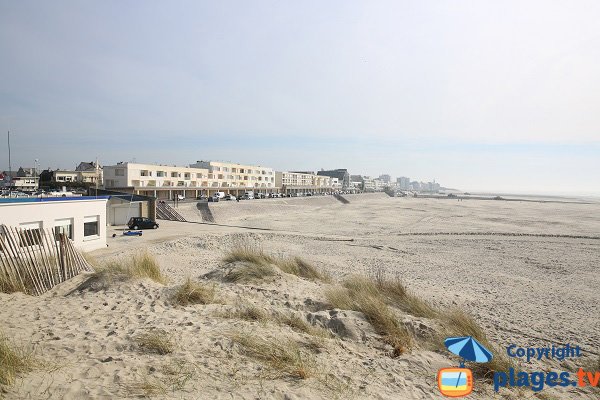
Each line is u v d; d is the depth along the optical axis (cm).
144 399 392
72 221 2020
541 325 1121
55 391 393
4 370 411
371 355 648
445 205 11250
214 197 6906
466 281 1881
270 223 5212
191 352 543
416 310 977
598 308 1410
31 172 9256
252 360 536
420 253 2859
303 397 442
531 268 2333
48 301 853
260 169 11694
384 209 8950
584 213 8306
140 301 870
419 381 557
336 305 913
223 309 820
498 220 6272
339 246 3120
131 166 7044
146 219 3641
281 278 1239
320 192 16138
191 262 1977
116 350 545
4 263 943
